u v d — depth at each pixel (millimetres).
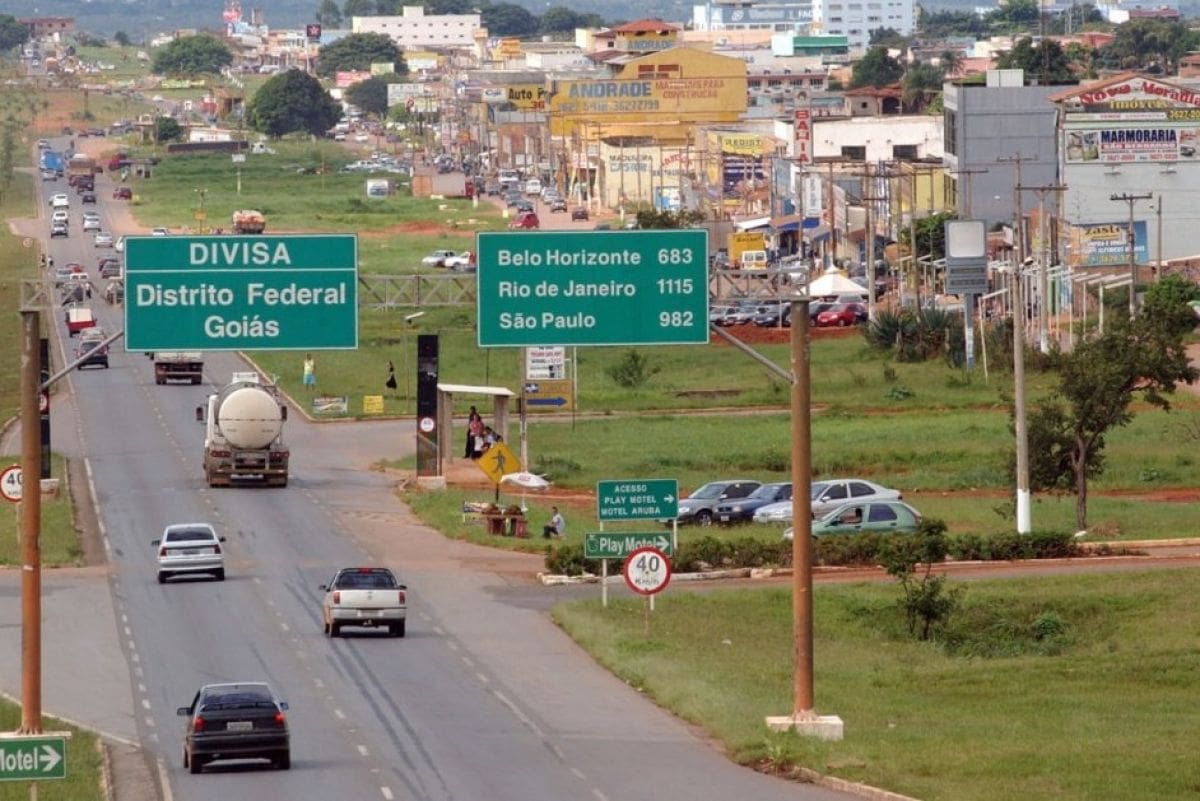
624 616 169375
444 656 156125
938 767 112000
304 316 127688
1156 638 159250
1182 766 110875
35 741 101125
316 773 116812
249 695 118625
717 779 113125
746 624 168125
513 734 127500
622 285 129000
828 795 108312
